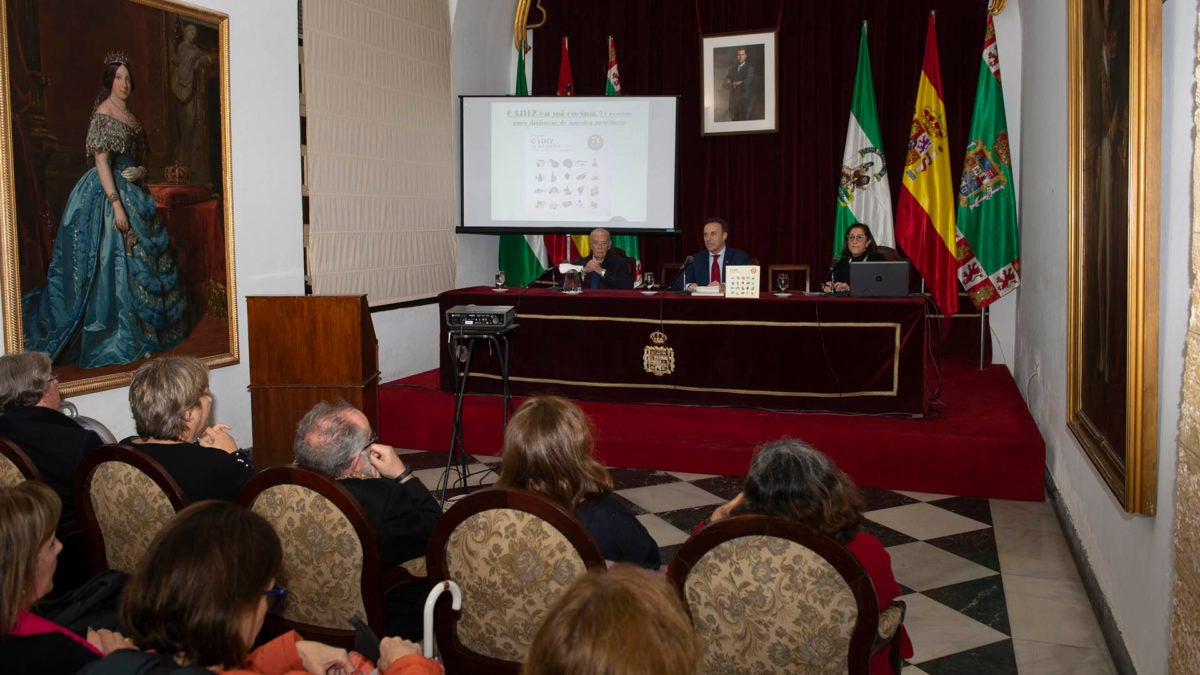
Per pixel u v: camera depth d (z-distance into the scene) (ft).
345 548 6.68
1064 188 13.71
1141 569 8.17
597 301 17.84
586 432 6.88
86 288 13.73
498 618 6.40
